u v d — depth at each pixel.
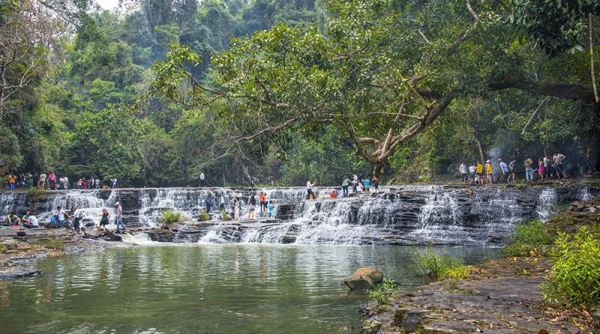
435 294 8.18
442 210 28.12
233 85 11.93
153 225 37.16
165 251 22.33
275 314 9.12
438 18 16.75
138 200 40.72
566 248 7.48
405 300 8.37
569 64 15.87
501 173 38.69
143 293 11.36
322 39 12.28
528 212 27.27
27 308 9.76
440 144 43.00
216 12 86.31
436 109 14.88
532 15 10.61
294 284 12.57
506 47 15.23
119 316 9.02
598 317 5.98
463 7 16.36
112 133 55.03
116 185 56.75
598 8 10.20
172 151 61.50
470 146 41.41
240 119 12.88
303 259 18.80
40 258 18.94
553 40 10.99
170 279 13.54
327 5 16.09
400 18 16.92
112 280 13.34
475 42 15.14
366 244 26.20
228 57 12.38
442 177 44.38
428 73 14.07
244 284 12.61
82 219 35.69
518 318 6.26
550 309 6.64
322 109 11.92
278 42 12.33
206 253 21.42
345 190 37.88
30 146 44.88
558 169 33.44
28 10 31.23
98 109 65.38
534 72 17.42
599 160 32.44
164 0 83.75
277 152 13.02
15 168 41.69
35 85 42.62
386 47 15.84
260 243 27.64
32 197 39.31
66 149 54.25
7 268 15.34
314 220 31.61
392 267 15.85
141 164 58.78
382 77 12.90
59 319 8.84
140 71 69.88
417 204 29.14
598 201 18.11
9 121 42.56
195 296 10.97
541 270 10.40
